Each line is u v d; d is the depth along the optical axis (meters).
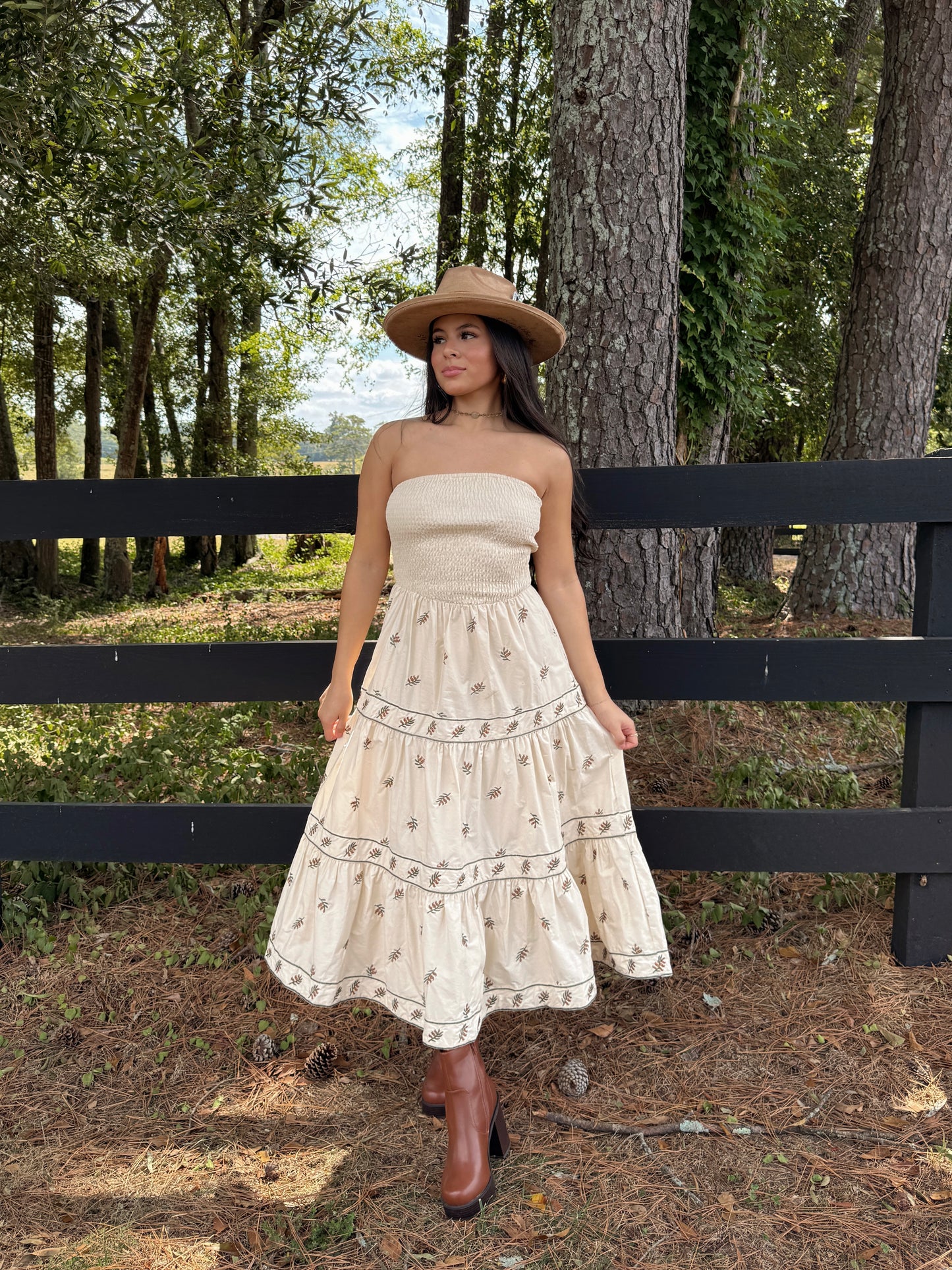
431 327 1.91
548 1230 1.73
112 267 7.66
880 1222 1.73
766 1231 1.72
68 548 20.86
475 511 1.76
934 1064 2.14
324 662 2.51
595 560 3.58
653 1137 1.97
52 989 2.45
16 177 4.15
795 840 2.46
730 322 5.20
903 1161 1.88
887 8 6.03
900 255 6.02
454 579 1.79
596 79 3.36
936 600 2.40
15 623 10.96
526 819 1.86
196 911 2.80
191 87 4.86
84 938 2.67
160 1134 1.99
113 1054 2.23
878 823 2.44
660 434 3.59
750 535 10.85
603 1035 2.29
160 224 4.56
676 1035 2.28
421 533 1.78
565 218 3.50
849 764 3.70
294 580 15.15
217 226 4.77
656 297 3.49
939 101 5.82
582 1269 1.64
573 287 3.50
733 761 3.51
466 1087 1.81
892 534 6.26
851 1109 2.02
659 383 3.55
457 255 11.13
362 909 1.90
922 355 6.15
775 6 7.09
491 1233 1.73
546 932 1.86
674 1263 1.65
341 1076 2.18
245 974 2.49
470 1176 1.76
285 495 2.45
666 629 3.76
